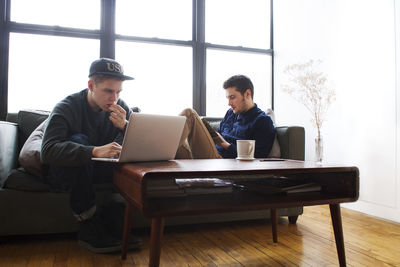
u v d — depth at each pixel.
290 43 3.22
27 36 2.82
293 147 1.84
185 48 3.32
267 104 3.62
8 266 1.19
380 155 2.09
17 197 1.44
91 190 1.39
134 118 1.06
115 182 1.22
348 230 1.76
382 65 2.08
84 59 2.97
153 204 0.91
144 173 0.80
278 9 3.47
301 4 3.02
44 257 1.29
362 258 1.31
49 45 2.88
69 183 1.36
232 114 2.23
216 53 3.44
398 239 1.59
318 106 2.63
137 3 3.19
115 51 3.09
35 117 1.96
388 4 2.04
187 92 3.31
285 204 0.96
